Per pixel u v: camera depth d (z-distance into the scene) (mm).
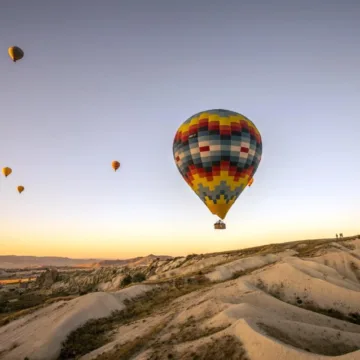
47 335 33688
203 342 25109
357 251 56812
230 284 46594
